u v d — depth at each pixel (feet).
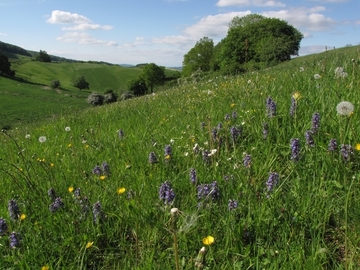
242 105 17.08
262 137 12.85
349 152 9.92
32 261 8.23
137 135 17.11
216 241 8.09
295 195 9.15
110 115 26.37
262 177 10.39
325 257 7.13
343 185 9.20
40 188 11.55
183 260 7.48
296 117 13.53
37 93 269.44
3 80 307.17
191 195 9.74
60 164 14.56
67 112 35.65
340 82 16.11
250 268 7.42
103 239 9.02
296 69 30.94
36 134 25.05
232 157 11.72
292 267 6.88
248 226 8.24
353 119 11.50
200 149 12.19
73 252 8.55
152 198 10.10
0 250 8.75
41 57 486.79
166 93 37.14
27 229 9.30
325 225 8.28
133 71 385.29
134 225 9.16
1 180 13.29
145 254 8.04
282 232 8.06
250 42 174.50
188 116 18.57
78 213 9.86
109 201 10.32
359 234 7.65
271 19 195.52
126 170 12.21
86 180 11.91
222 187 9.75
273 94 17.35
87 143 16.74
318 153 10.62
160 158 12.82
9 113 175.63
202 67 260.83
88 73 382.83
